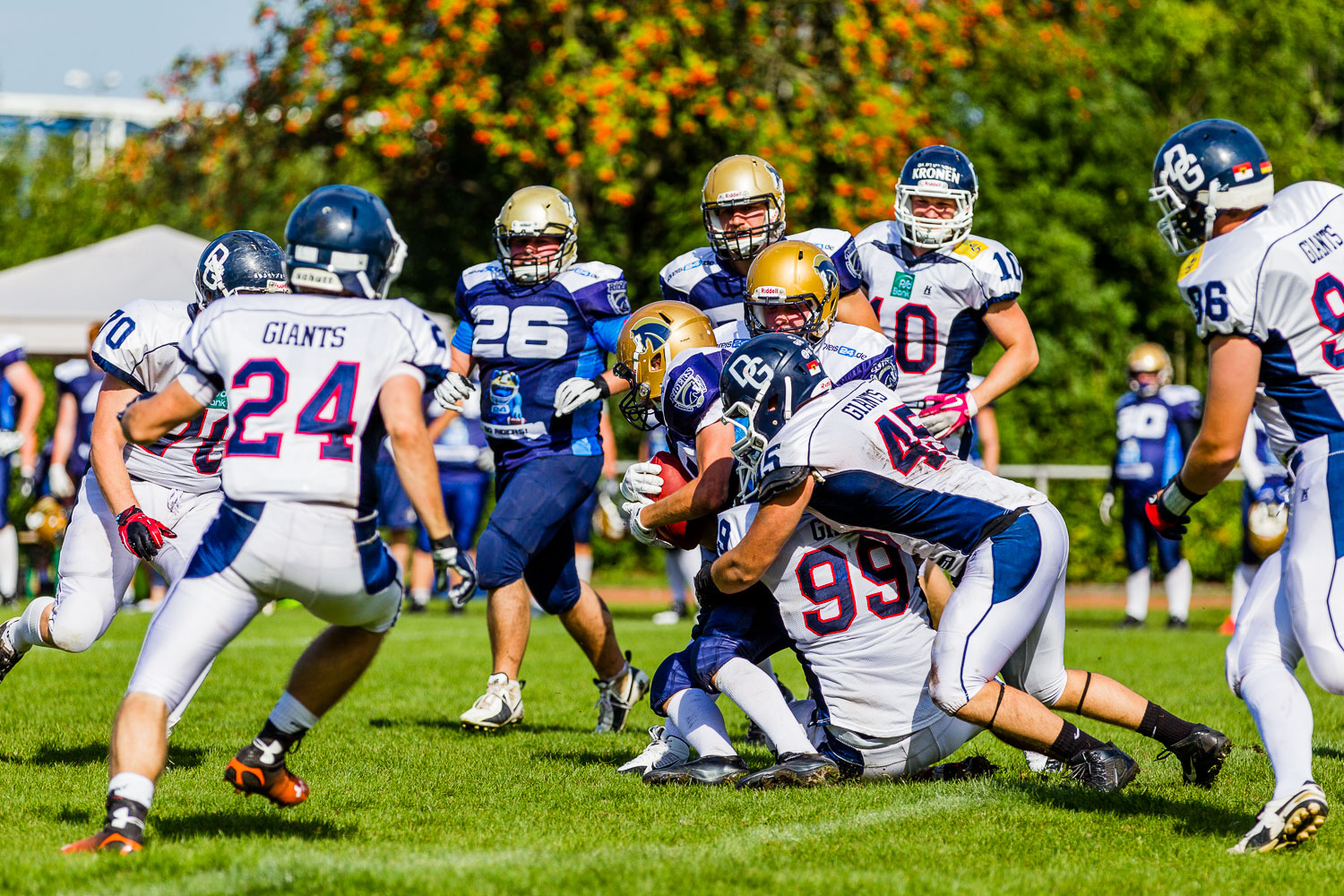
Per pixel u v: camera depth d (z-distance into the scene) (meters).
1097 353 61.72
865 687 14.36
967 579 13.43
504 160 56.88
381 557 11.36
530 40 49.72
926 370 18.25
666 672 15.58
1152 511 13.35
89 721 19.61
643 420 16.45
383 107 47.97
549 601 19.62
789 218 50.44
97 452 14.71
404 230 62.12
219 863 10.91
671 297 18.77
